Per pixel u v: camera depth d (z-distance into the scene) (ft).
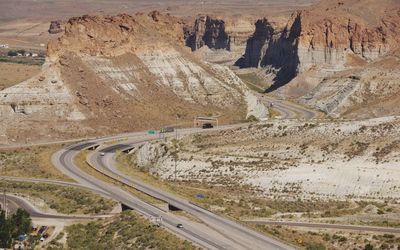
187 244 552.00
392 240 584.81
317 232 612.70
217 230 589.73
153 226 606.14
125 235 608.19
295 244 561.02
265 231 597.93
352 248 577.02
